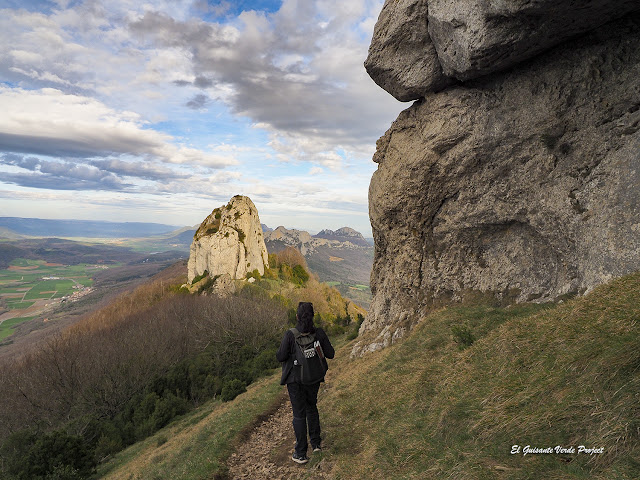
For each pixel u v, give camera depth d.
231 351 43.38
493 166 11.94
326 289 95.31
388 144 17.25
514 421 3.68
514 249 11.87
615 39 9.22
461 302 12.90
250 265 90.69
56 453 17.98
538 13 8.50
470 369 6.00
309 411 5.49
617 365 3.49
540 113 10.59
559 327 5.47
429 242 14.80
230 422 10.80
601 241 8.30
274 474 5.69
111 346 43.91
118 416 31.80
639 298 5.00
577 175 9.73
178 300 71.94
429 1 11.56
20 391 35.59
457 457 3.61
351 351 17.47
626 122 8.81
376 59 14.81
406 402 6.42
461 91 12.70
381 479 4.11
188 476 6.93
